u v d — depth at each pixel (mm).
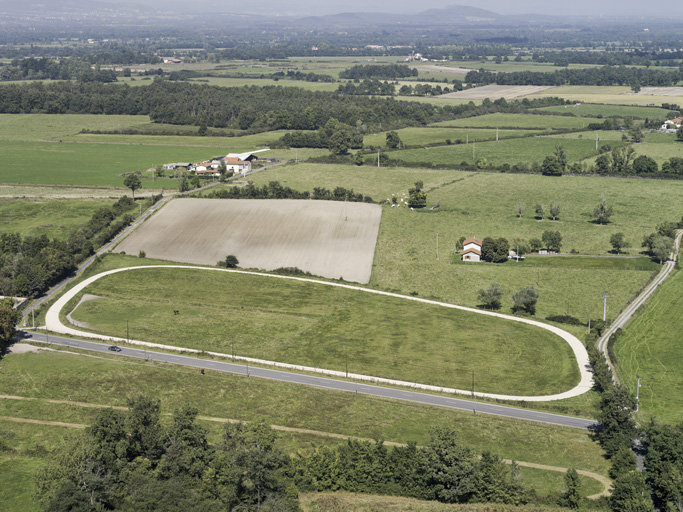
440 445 113562
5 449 124688
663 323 177875
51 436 129250
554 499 110875
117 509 106750
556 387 148875
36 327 177000
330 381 150250
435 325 178625
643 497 106938
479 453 123812
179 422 119938
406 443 126312
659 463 113438
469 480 111250
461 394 145375
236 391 145375
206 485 109875
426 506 109062
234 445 115688
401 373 154125
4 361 158250
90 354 162125
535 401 143000
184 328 176500
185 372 153375
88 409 138500
